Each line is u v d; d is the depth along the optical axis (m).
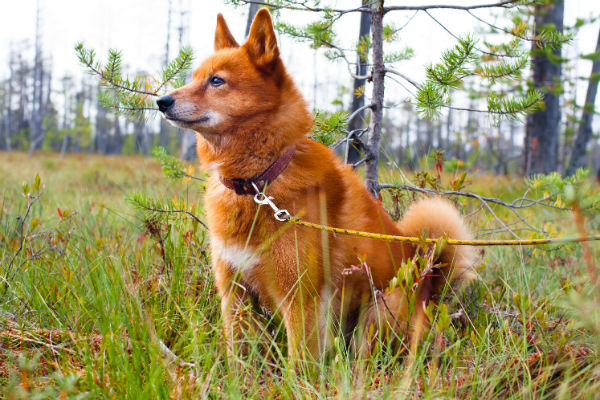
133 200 3.70
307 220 2.71
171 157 4.44
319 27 4.50
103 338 2.16
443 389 2.24
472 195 4.25
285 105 2.92
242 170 2.85
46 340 2.66
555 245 3.98
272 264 2.73
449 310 3.10
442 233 3.21
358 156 5.31
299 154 2.91
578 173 4.19
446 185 4.96
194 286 3.17
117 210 5.84
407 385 2.13
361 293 3.05
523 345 2.55
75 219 4.86
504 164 18.28
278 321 3.09
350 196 3.01
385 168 4.84
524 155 13.16
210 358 2.36
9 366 2.35
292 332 2.76
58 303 3.02
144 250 3.63
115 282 2.69
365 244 2.94
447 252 3.21
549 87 11.34
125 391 2.05
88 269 3.21
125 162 20.02
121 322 2.52
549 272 4.18
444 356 2.46
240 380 2.33
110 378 2.08
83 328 2.70
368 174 4.18
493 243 2.44
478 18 3.73
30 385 2.07
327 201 2.84
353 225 2.92
